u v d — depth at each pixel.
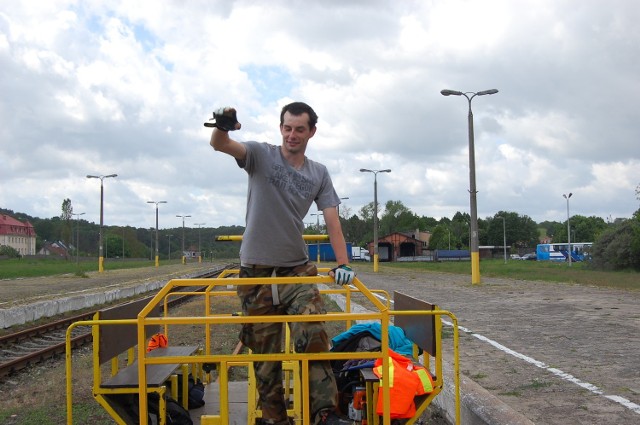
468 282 29.80
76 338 12.62
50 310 17.69
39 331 14.09
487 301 18.62
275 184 3.98
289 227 4.01
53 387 8.20
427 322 4.61
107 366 9.55
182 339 12.12
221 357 3.89
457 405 4.35
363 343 4.98
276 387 4.07
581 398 6.44
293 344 4.08
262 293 4.04
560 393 6.67
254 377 4.63
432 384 4.39
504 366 8.20
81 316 17.05
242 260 4.07
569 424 5.53
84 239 119.31
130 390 4.08
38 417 6.59
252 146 3.97
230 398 5.45
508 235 130.12
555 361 8.52
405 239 102.12
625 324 12.67
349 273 3.78
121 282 34.44
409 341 5.52
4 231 113.50
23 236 121.81
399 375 4.30
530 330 11.84
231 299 22.64
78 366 9.85
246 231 4.07
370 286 26.91
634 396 6.49
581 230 130.50
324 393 3.97
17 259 74.88
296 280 3.79
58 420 6.44
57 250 121.75
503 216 130.62
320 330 3.98
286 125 4.02
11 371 9.69
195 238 134.75
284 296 4.02
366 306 16.56
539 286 25.69
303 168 4.12
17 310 15.71
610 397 6.45
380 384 4.22
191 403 5.21
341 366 5.08
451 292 22.70
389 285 27.75
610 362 8.41
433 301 18.67
